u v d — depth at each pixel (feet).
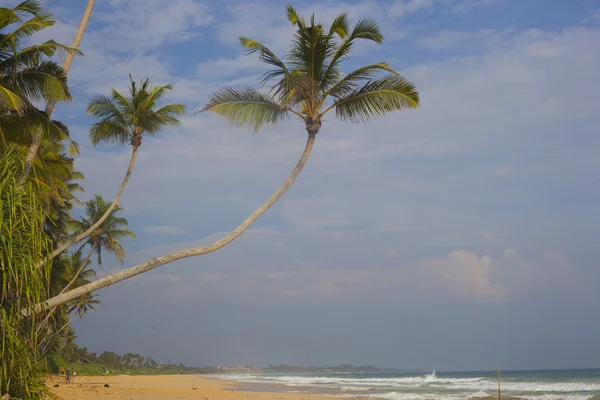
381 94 45.88
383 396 116.88
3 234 27.84
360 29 45.78
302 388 165.58
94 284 36.76
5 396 27.17
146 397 89.04
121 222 116.88
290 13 45.65
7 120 48.37
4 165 30.40
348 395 120.98
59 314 106.52
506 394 125.08
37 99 47.39
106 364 317.83
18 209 29.35
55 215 92.84
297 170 44.52
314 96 45.39
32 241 28.94
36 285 28.50
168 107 61.57
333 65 46.73
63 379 152.97
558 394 123.75
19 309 27.84
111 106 59.98
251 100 46.39
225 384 197.98
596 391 134.62
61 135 49.21
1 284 27.96
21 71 45.85
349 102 46.57
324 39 45.65
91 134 60.64
